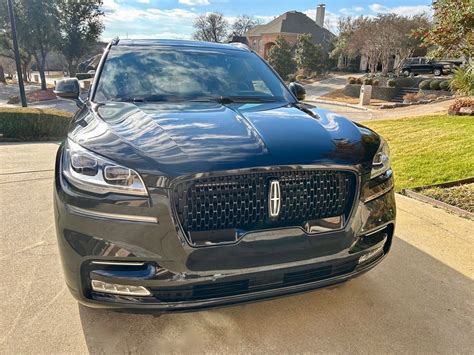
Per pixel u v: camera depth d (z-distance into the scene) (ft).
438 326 7.74
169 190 6.01
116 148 6.43
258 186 6.36
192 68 10.79
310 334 7.45
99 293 6.38
